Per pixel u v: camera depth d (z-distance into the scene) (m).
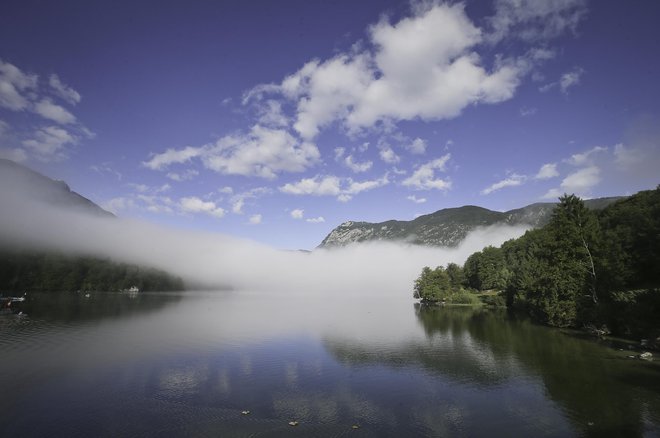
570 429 39.03
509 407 45.62
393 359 71.38
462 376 59.12
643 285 99.88
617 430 38.31
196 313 160.25
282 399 49.47
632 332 80.69
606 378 54.09
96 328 109.06
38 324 114.50
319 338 95.94
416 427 40.56
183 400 48.94
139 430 39.91
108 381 56.94
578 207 107.38
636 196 143.75
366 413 44.66
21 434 38.97
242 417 43.41
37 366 65.38
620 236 113.62
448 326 114.62
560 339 85.88
